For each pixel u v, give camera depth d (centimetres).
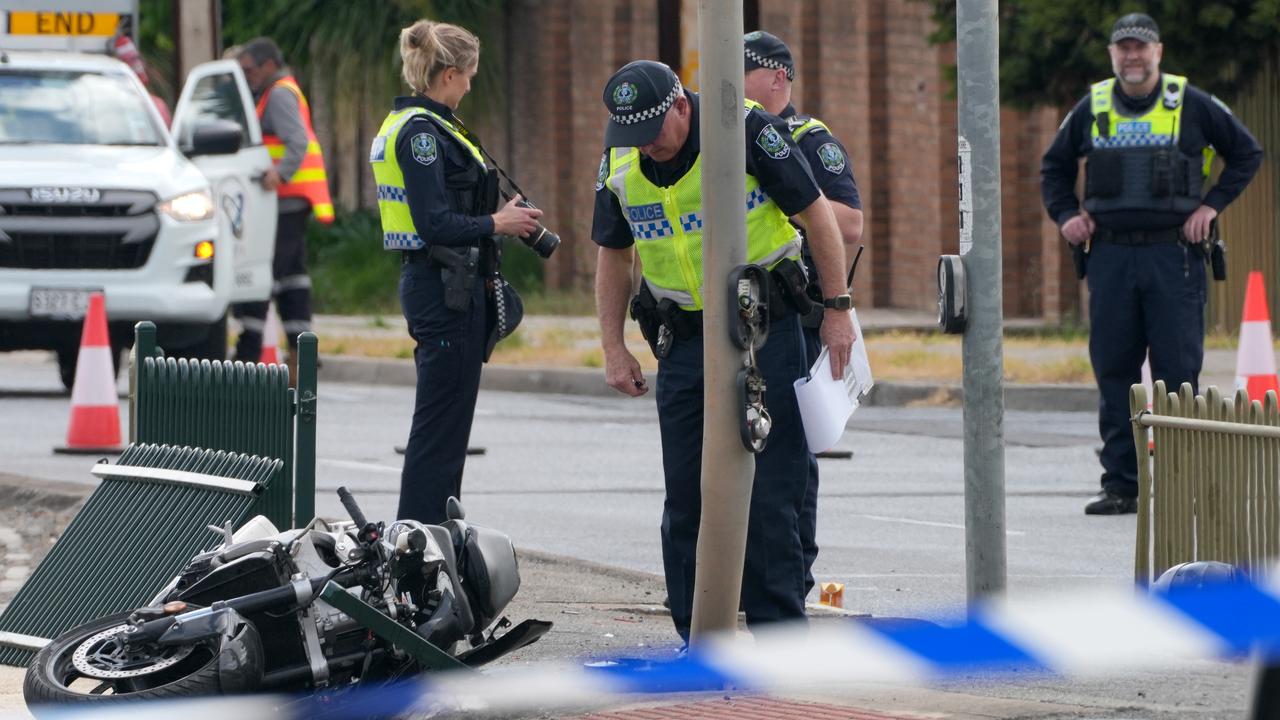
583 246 11906
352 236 12044
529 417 6272
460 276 3141
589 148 11838
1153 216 4084
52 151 5884
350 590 2356
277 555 2348
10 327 5675
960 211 2686
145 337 3028
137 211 5722
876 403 6606
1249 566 2717
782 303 2505
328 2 11900
